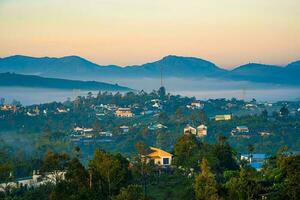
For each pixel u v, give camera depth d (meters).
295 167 115.94
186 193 125.31
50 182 133.75
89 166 124.81
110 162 122.00
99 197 111.38
